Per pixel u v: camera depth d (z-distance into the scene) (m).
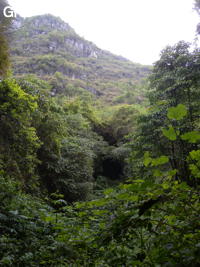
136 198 1.00
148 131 8.29
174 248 0.98
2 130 5.83
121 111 21.89
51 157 8.90
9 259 2.54
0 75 3.22
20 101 5.93
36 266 2.52
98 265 1.48
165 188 0.99
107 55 87.56
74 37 77.56
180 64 8.77
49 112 8.38
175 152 7.21
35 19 78.44
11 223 3.35
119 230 1.03
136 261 1.07
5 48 2.88
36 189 7.33
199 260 0.87
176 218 1.13
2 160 5.65
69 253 1.69
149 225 1.03
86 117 20.73
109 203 1.16
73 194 9.90
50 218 1.77
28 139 6.59
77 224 1.64
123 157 17.84
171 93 8.30
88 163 12.18
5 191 4.12
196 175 1.02
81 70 58.69
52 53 61.88
